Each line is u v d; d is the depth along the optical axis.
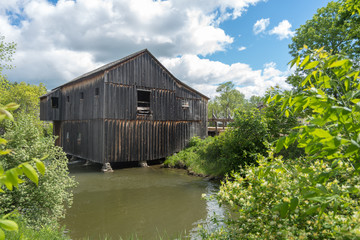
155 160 17.19
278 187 2.79
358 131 1.43
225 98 56.38
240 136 10.34
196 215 7.20
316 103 1.57
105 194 9.48
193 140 17.69
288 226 2.49
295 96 1.64
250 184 3.18
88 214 7.38
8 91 28.34
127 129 14.43
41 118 19.62
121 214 7.37
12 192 5.02
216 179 11.75
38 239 3.82
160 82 16.12
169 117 16.56
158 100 15.98
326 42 14.87
